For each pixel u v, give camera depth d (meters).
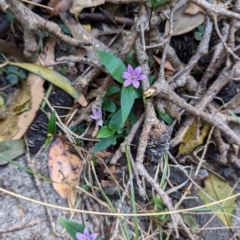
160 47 0.28
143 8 0.27
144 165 0.29
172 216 0.27
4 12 0.30
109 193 0.28
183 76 0.30
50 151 0.29
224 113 0.31
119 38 0.33
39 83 0.30
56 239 0.27
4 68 0.30
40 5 0.29
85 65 0.31
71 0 0.31
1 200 0.27
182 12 0.32
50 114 0.30
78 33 0.31
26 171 0.28
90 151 0.29
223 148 0.31
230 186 0.31
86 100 0.30
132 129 0.28
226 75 0.30
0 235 0.26
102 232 0.28
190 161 0.31
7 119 0.29
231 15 0.28
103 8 0.33
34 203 0.27
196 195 0.30
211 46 0.34
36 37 0.30
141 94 0.28
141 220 0.28
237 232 0.29
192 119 0.30
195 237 0.28
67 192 0.28
